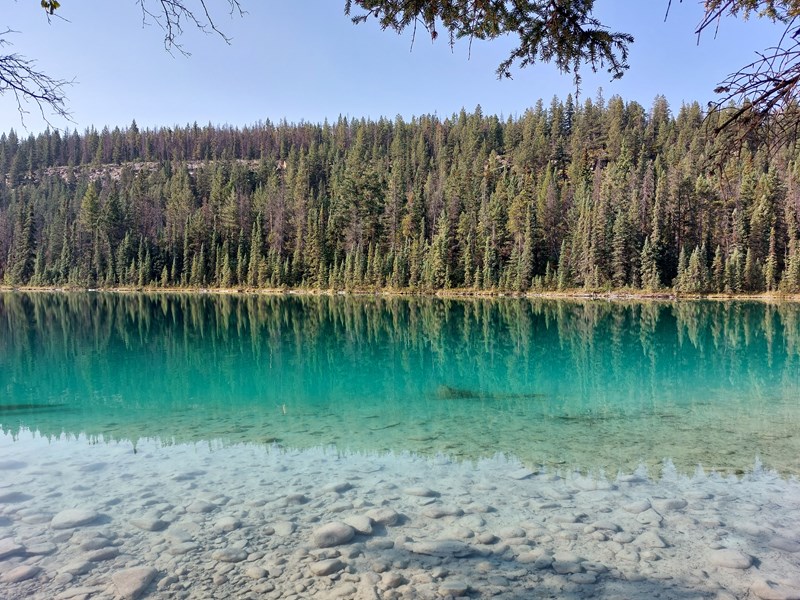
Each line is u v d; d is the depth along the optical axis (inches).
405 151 4645.7
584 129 4180.6
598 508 251.6
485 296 2576.3
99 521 236.8
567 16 141.8
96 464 323.6
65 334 1169.4
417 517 240.8
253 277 3132.4
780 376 665.0
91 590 179.9
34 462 327.9
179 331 1231.5
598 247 2504.9
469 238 2738.7
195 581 185.5
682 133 3464.6
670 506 253.3
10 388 612.1
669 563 197.0
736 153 114.1
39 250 3459.6
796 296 2154.3
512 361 808.9
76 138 6323.8
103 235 3356.3
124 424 437.7
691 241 2529.5
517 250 2684.5
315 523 234.7
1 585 183.3
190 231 3376.0
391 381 652.7
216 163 4731.8
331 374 703.7
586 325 1332.4
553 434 398.9
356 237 3139.8
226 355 876.6
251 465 322.0
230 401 537.0
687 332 1163.3
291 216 3420.3
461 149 4640.8
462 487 281.4
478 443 374.0
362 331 1224.8
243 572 191.2
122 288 3289.9
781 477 296.5
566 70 155.3
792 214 2217.0
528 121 4579.2
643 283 2417.6
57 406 515.5
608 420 444.8
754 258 2341.3
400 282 2765.7
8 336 1135.6
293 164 4507.9
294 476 301.0
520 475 302.2
